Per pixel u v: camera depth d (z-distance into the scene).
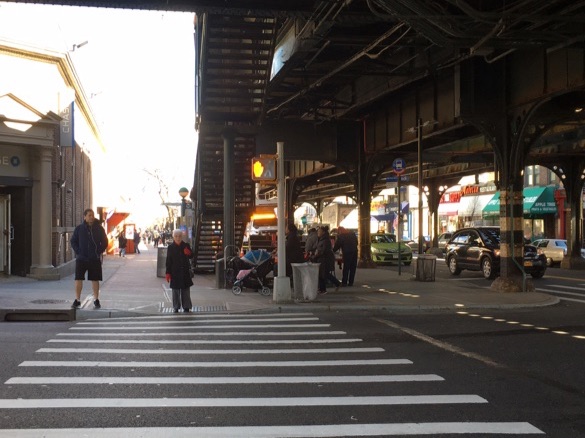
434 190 45.06
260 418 5.51
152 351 8.63
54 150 20.08
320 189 56.47
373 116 25.30
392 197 68.25
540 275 22.69
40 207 18.69
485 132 17.33
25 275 18.59
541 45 13.02
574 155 28.67
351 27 15.51
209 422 5.38
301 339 9.80
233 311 13.18
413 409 5.83
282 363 7.91
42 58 19.56
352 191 57.84
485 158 29.69
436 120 20.00
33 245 18.72
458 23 12.06
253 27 15.21
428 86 20.72
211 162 21.72
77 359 8.00
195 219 24.39
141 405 5.89
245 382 6.86
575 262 28.58
